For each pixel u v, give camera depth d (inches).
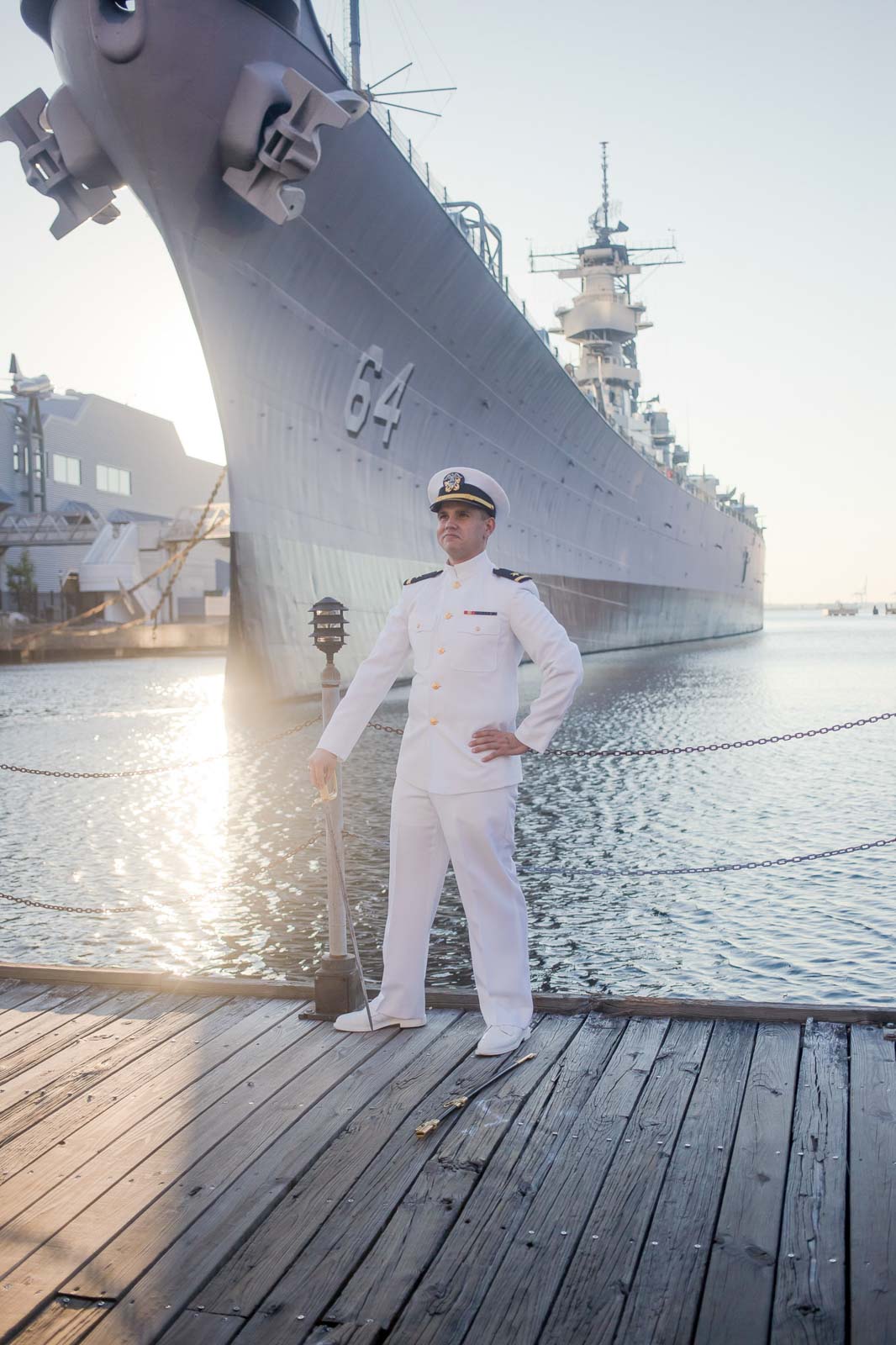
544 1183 108.3
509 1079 133.6
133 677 1512.1
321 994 157.2
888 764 590.6
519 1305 88.6
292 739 670.5
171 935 291.9
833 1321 85.4
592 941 291.7
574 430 1326.3
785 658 1721.2
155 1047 147.9
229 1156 115.4
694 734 718.5
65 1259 96.8
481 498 142.3
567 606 1497.3
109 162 555.8
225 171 546.0
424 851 147.2
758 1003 153.3
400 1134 119.6
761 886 340.8
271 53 519.8
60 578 2331.4
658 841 398.3
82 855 387.2
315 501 797.9
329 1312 88.4
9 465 2269.9
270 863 364.5
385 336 807.7
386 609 904.3
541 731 135.9
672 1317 86.5
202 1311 89.0
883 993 248.7
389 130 694.5
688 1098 126.6
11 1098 131.9
